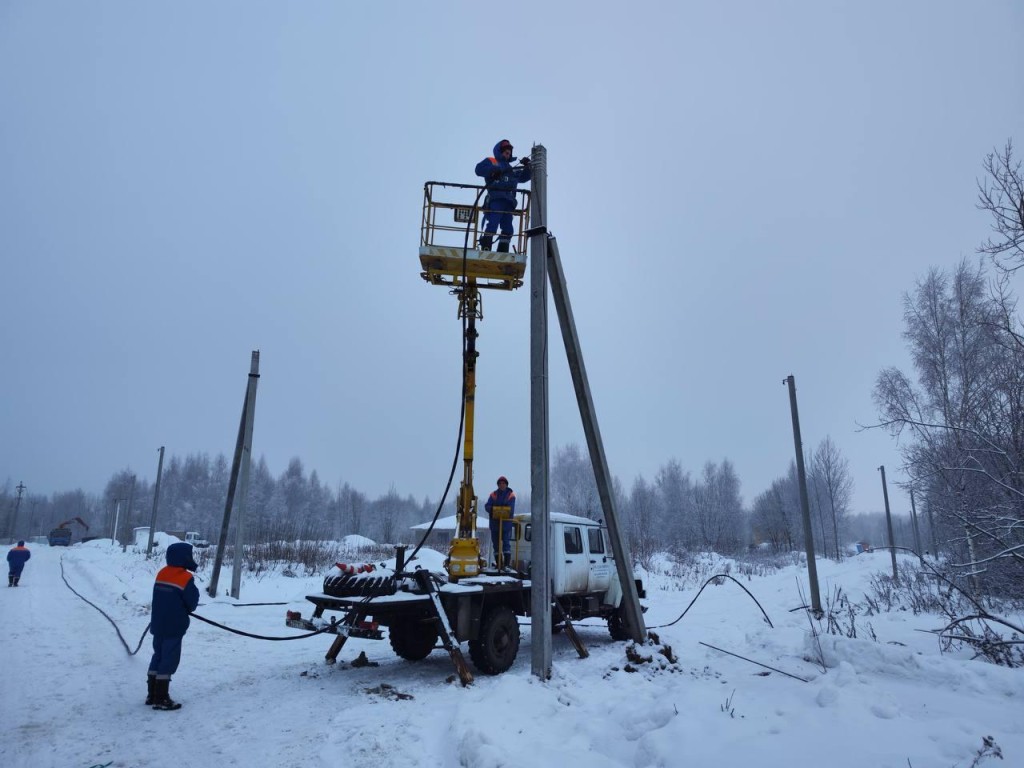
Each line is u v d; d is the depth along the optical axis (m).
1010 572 9.75
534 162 9.09
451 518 55.78
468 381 10.06
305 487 89.69
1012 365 10.86
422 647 9.80
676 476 71.69
